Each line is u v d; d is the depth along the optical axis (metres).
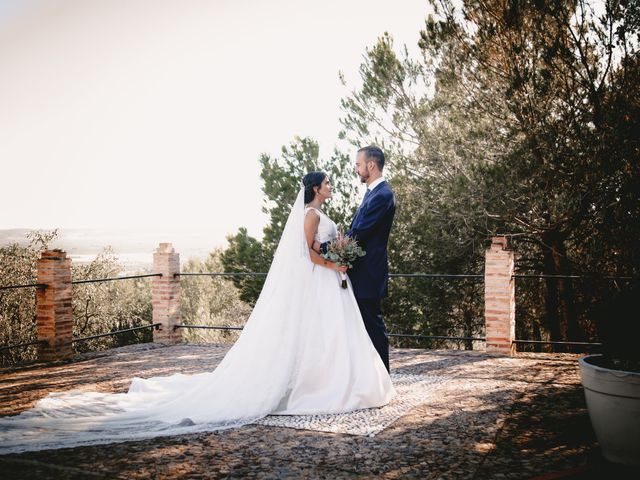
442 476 2.37
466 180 8.91
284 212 12.62
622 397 2.39
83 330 21.19
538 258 11.53
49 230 19.12
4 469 2.50
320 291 3.86
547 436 2.92
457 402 3.70
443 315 12.52
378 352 4.11
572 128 7.51
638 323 2.48
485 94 8.83
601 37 7.02
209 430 3.14
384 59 10.45
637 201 7.16
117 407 3.65
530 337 12.60
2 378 4.90
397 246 11.62
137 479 2.37
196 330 30.22
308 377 3.63
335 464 2.54
